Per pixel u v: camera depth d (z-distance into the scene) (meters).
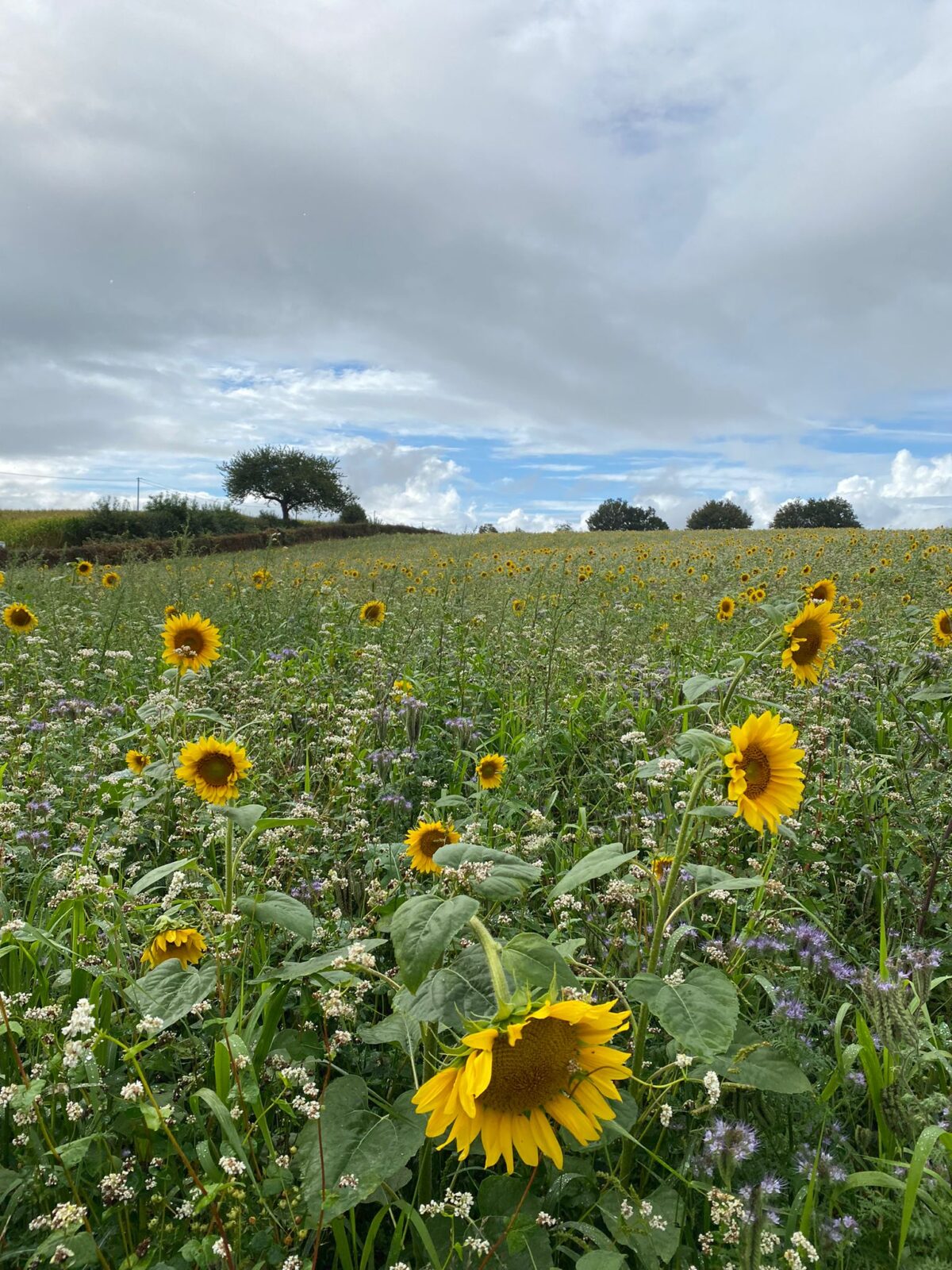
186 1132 2.15
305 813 3.52
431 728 5.81
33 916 3.14
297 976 2.27
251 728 5.20
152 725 4.21
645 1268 1.83
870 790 4.29
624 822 4.17
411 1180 2.24
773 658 6.00
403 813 4.34
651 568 19.31
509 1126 1.70
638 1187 2.13
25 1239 1.88
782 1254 1.80
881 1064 2.33
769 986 2.52
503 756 5.16
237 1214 1.75
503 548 34.00
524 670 6.88
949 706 5.71
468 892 2.12
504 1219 1.93
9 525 40.62
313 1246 1.93
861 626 8.55
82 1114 2.00
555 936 2.74
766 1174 2.06
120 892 2.71
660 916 2.38
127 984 2.46
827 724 5.00
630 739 4.12
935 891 3.57
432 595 12.54
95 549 25.61
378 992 2.81
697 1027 1.93
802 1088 2.09
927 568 13.38
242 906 2.45
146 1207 1.99
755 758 2.42
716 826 3.50
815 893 3.83
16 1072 2.27
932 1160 2.08
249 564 20.28
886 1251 1.91
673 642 7.85
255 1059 2.30
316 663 7.27
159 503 43.88
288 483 81.44
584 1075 1.71
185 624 5.96
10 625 7.80
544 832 3.75
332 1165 1.89
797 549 22.36
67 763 4.75
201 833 3.84
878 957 3.23
